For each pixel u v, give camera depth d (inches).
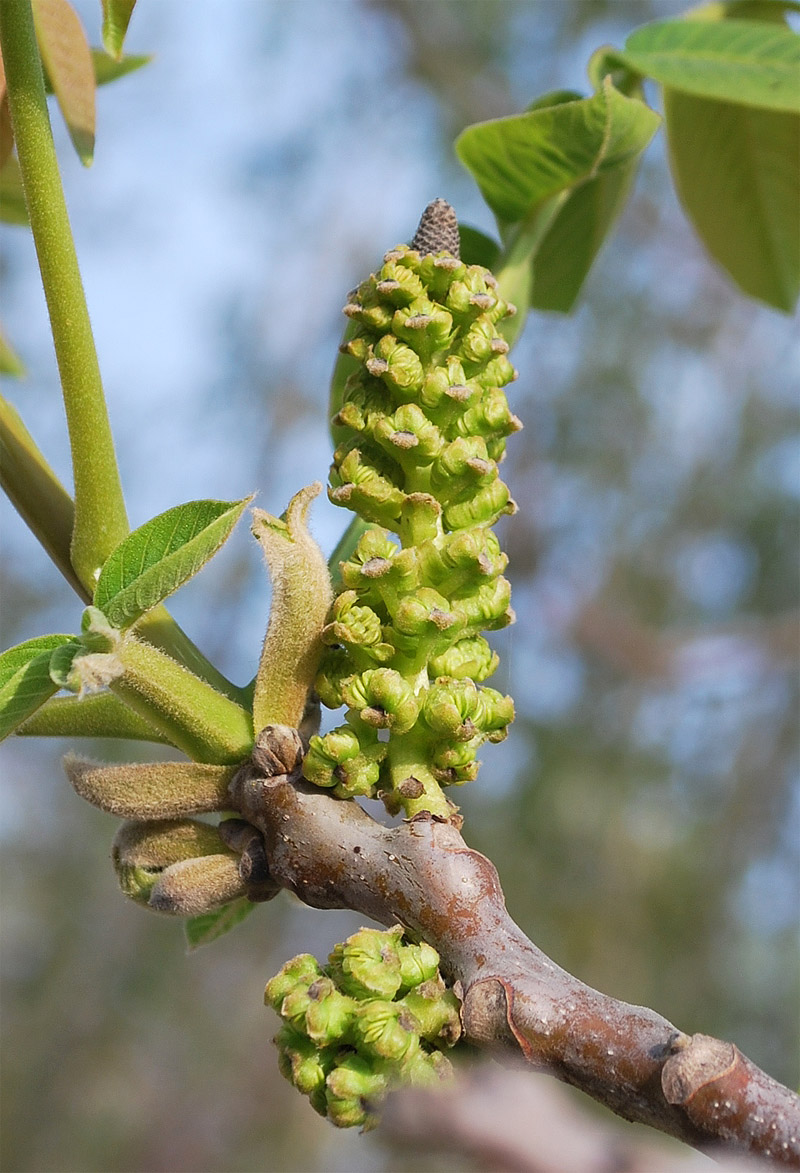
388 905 10.4
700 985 39.2
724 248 14.4
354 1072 10.0
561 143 12.4
